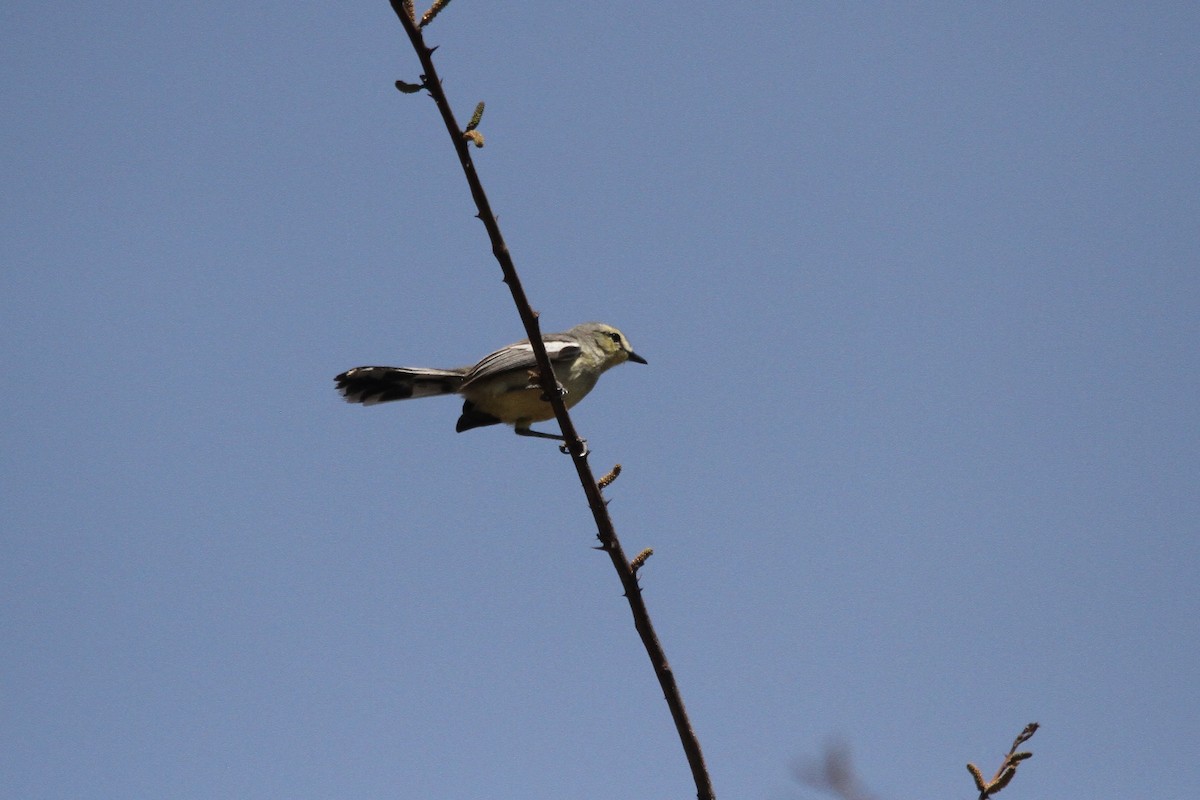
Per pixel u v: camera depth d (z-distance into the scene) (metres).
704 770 9.63
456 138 9.37
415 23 8.95
